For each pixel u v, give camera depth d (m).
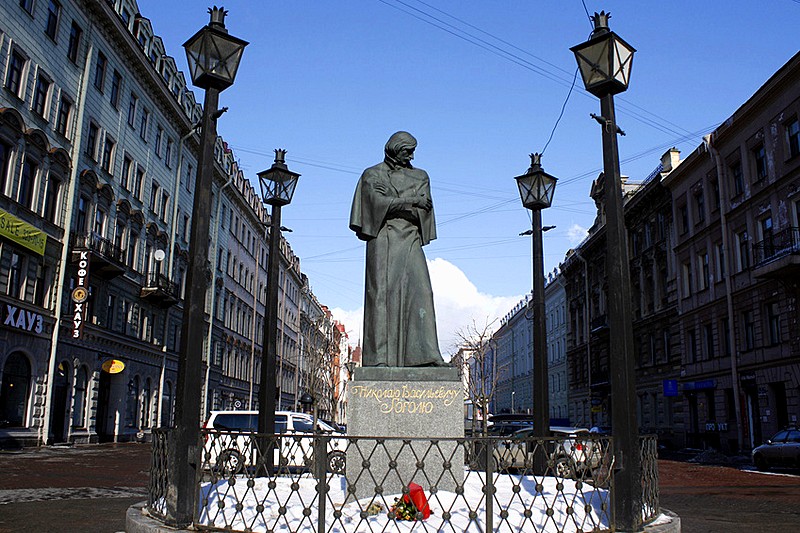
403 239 8.65
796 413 24.64
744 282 28.62
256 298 58.28
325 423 19.48
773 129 26.91
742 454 27.38
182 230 41.72
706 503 11.38
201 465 6.31
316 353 63.09
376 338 8.29
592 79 7.19
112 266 29.67
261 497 7.39
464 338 64.62
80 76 28.50
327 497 6.38
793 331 25.08
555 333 62.06
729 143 30.38
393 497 7.11
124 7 33.03
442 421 7.72
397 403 7.74
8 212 23.47
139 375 34.84
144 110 35.84
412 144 8.84
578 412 53.03
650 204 39.59
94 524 7.94
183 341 6.37
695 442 33.28
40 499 10.50
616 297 6.52
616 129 7.08
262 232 61.00
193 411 6.23
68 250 27.27
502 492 7.71
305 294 76.19
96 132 30.06
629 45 7.26
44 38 25.64
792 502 11.55
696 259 33.56
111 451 24.75
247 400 55.31
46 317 25.48
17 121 23.88
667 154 38.38
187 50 7.12
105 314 30.73
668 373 36.38
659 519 6.85
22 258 24.58
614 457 6.21
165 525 6.10
